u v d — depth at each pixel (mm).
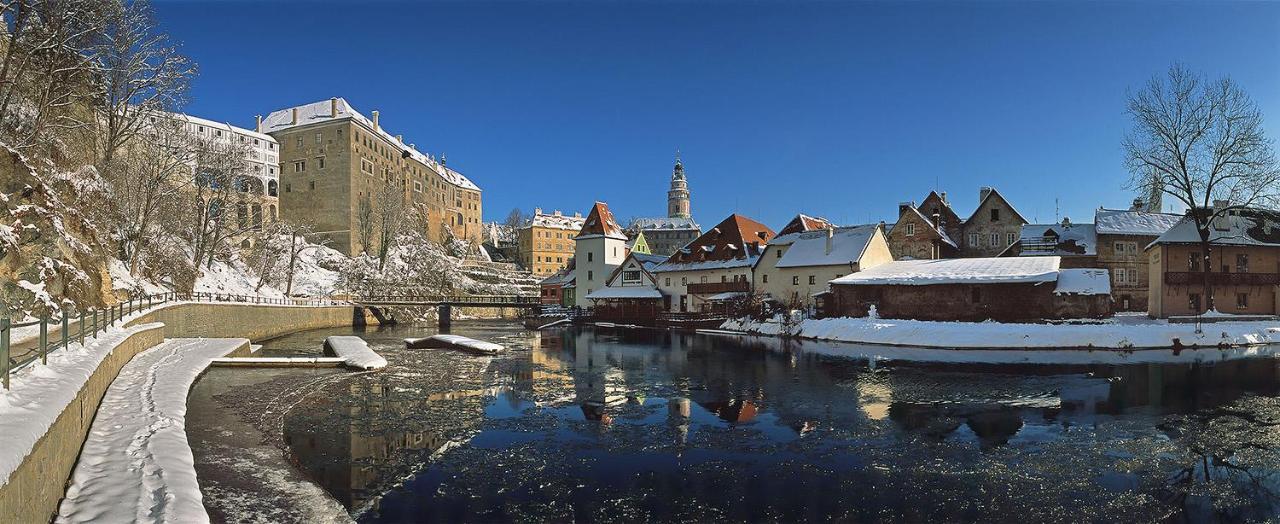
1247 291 46875
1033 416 19328
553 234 146000
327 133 102938
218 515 10562
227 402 20391
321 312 67500
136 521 8602
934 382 25750
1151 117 45406
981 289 44688
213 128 97062
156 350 27953
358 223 102938
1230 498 12180
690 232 175125
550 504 11852
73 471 10461
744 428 17953
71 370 12047
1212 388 23734
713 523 10977
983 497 12227
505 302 88250
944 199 69438
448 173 149125
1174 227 48188
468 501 12008
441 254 109812
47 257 26812
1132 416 19188
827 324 45688
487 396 22984
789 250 58781
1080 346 36562
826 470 13938
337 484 12906
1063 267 58000
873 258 55125
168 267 50250
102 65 38094
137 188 48156
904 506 11750
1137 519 11203
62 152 37344
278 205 104062
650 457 14984
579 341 47406
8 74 32469
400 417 19297
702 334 52781
